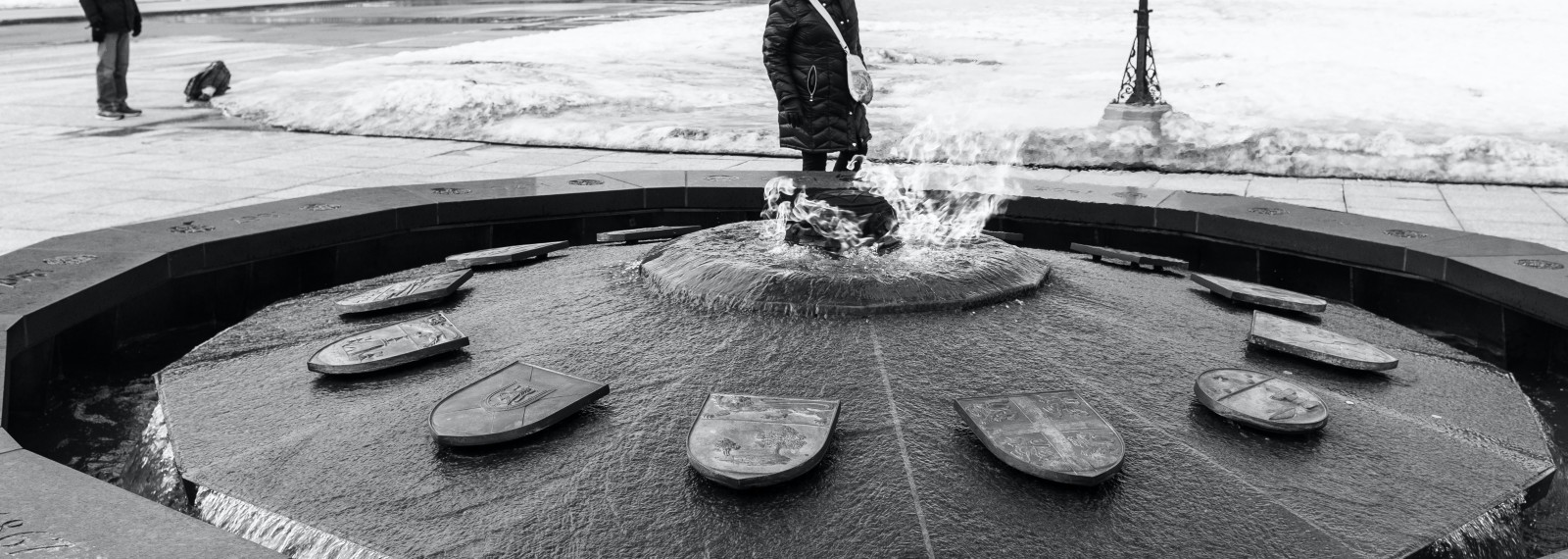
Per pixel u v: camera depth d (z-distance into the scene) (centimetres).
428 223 624
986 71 2112
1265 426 323
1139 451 312
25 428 412
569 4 5297
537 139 1331
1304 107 1562
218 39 3116
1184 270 550
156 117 1581
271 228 552
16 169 1098
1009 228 671
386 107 1520
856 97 654
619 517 278
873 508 279
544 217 662
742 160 1194
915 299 410
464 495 292
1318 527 278
